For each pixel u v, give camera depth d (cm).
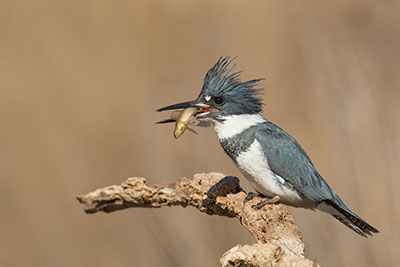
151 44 1428
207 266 1114
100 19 1483
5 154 1325
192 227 1145
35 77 1408
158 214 1179
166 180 1209
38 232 1263
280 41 1385
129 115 1335
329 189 828
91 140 1333
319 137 1206
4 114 1367
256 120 843
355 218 824
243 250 570
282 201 832
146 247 1172
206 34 1419
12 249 1262
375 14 1399
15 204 1284
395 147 1134
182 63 1394
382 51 1316
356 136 1167
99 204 806
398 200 1088
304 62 1319
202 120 847
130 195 788
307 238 1068
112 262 1197
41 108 1377
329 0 1417
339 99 1228
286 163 800
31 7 1549
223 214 778
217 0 1446
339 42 1348
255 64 1361
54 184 1302
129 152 1301
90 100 1370
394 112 1181
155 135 1277
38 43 1468
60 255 1243
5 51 1443
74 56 1440
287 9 1425
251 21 1421
